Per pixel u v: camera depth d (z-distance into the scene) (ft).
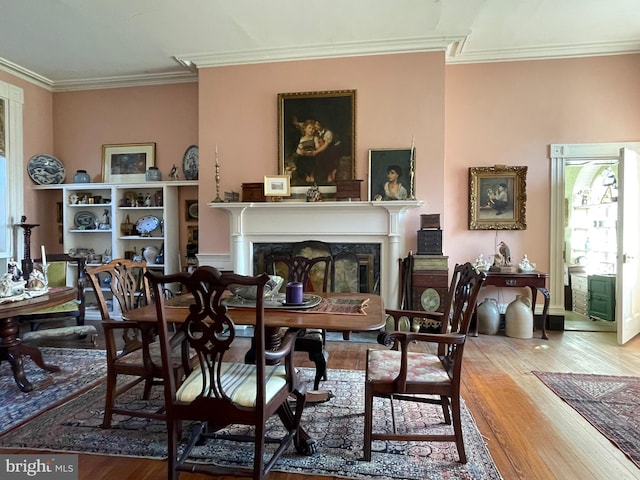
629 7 10.60
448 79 13.76
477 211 13.60
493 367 9.80
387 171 12.84
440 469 5.65
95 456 6.00
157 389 8.51
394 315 7.18
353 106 12.98
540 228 13.43
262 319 4.67
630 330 12.10
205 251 13.94
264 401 4.82
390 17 11.05
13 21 11.18
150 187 14.99
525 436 6.55
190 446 5.57
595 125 13.10
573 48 12.97
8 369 9.75
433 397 8.02
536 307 13.41
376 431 6.69
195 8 10.50
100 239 15.99
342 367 9.87
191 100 15.31
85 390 8.48
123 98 15.76
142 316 6.00
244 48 12.98
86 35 12.03
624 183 11.73
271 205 12.67
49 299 8.77
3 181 14.32
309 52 13.03
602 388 8.50
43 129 15.83
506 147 13.53
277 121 13.41
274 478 5.48
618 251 11.77
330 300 7.32
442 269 11.89
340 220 12.80
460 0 10.23
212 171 13.82
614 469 5.65
